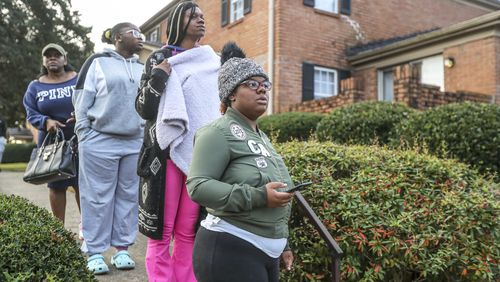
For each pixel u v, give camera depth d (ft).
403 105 23.16
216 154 6.08
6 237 7.06
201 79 9.04
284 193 5.87
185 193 8.82
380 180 10.46
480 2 47.88
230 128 6.30
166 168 8.65
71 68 13.92
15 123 75.72
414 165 11.71
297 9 36.29
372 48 38.40
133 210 12.34
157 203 8.50
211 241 6.25
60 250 7.34
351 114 22.25
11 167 53.16
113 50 12.32
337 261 7.09
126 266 11.80
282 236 6.45
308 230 9.71
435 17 45.16
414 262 9.32
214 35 43.39
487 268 9.46
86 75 11.85
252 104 6.47
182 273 8.87
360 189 10.21
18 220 8.00
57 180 12.38
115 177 11.99
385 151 12.71
